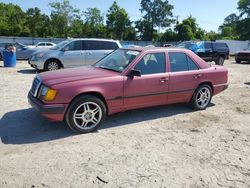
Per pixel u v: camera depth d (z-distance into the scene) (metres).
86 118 5.16
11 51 15.30
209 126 5.84
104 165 4.02
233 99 8.38
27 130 5.25
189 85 6.46
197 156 4.41
